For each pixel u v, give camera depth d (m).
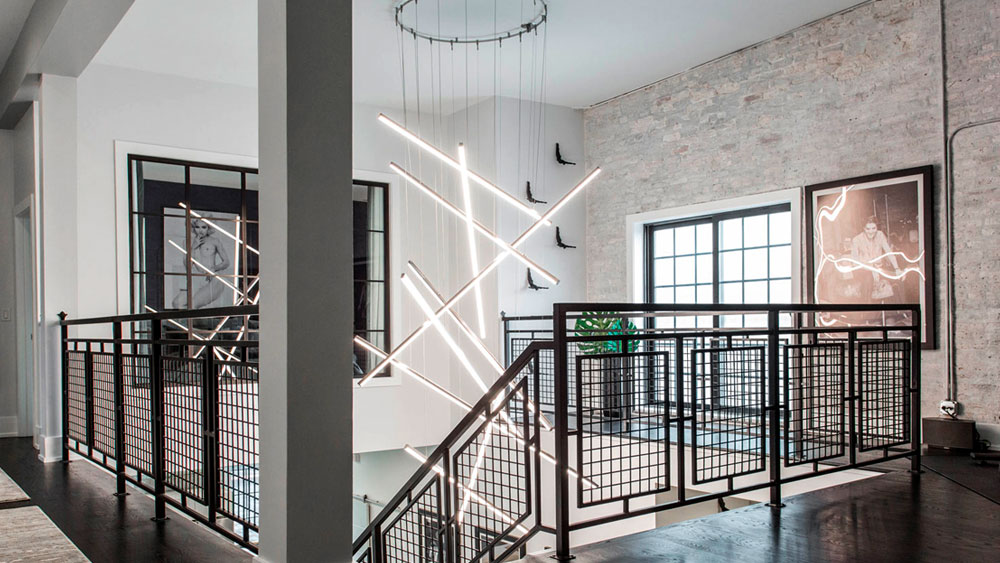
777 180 6.59
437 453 3.76
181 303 7.24
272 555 2.57
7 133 7.25
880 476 4.30
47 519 3.67
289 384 2.50
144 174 7.12
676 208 7.54
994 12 5.12
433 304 8.69
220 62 6.92
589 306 2.96
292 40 2.57
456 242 8.61
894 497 3.79
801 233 6.38
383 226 8.56
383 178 8.48
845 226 6.00
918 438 4.34
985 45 5.17
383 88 7.91
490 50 6.83
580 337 2.95
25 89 6.05
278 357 2.56
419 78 7.60
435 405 8.63
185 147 7.28
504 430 3.94
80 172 6.72
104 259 6.79
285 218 2.54
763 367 3.60
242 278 7.62
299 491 2.50
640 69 7.38
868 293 5.82
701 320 7.52
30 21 5.58
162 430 3.75
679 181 7.52
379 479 9.48
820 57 6.24
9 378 7.15
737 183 6.94
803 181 6.37
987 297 5.13
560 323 2.88
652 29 6.36
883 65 5.79
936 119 5.45
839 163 6.10
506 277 8.04
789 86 6.48
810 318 6.25
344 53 2.69
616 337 3.05
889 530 3.20
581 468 2.91
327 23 2.66
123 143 6.94
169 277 7.19
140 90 7.07
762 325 6.89
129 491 4.42
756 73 6.77
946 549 2.94
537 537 6.74
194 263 7.35
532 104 8.37
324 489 2.55
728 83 7.03
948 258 5.33
